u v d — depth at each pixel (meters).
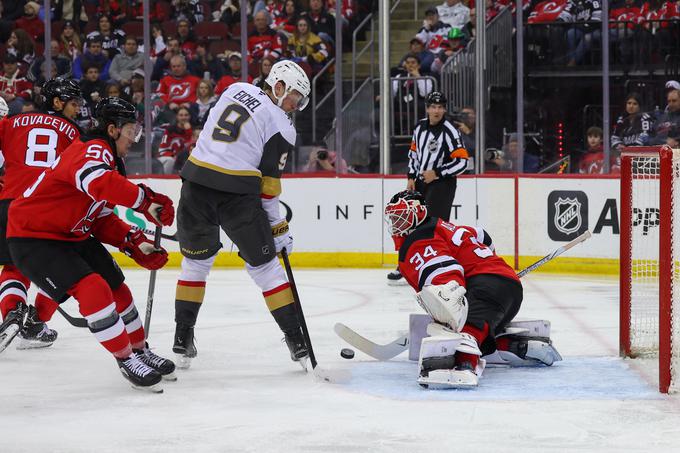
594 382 6.97
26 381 7.18
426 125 13.24
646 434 5.45
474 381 6.65
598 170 17.30
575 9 18.77
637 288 12.26
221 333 9.48
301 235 16.61
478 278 7.08
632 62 18.59
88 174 6.39
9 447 5.27
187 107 18.33
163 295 12.66
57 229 6.66
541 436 5.41
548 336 7.62
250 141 7.28
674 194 7.12
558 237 15.60
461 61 18.64
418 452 5.09
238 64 18.70
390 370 7.52
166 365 7.07
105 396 6.62
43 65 18.98
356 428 5.62
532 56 18.89
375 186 16.39
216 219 7.41
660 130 17.28
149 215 6.64
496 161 17.27
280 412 6.08
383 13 16.08
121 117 6.67
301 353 7.43
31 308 8.45
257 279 7.49
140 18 19.20
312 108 18.98
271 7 19.52
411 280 7.01
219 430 5.62
